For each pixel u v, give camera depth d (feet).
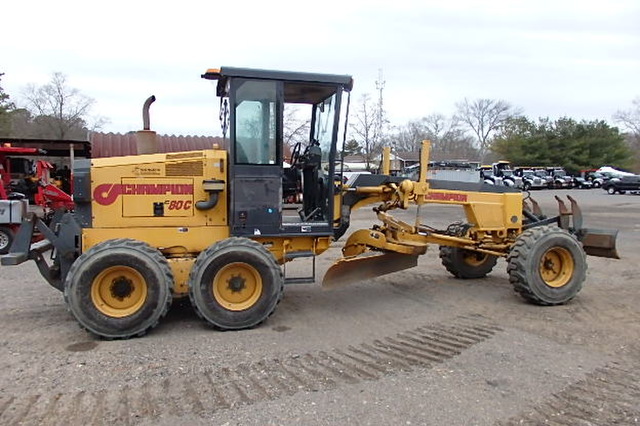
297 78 20.49
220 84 21.86
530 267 22.09
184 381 14.62
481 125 274.36
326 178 22.04
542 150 199.72
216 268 18.86
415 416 12.47
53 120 176.96
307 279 21.39
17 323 20.34
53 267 21.01
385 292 25.40
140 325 18.22
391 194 23.85
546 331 19.03
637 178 118.73
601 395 13.60
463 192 24.79
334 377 14.87
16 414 12.64
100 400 13.42
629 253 36.70
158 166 20.31
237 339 18.25
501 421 12.23
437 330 19.34
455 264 27.86
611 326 19.60
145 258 18.24
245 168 20.24
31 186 50.21
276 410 12.80
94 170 19.98
